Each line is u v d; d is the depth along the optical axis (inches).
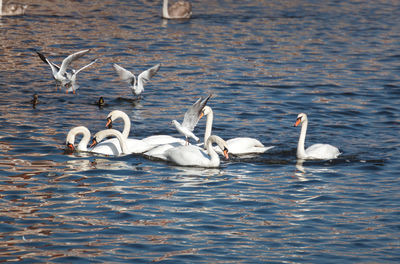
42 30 1512.1
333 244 510.9
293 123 911.7
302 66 1270.9
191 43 1440.7
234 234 525.7
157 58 1294.3
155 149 741.9
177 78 1154.7
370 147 797.9
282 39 1515.7
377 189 641.6
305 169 707.4
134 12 1817.2
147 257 481.4
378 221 559.2
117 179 655.8
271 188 641.0
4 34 1445.6
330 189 640.4
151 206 582.2
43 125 851.4
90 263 470.6
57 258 476.4
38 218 548.7
